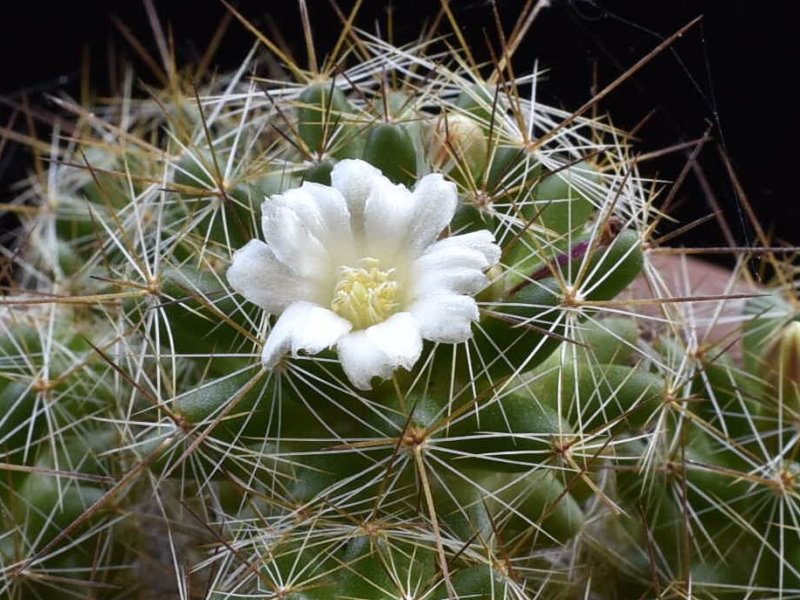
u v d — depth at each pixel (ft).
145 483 0.38
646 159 0.44
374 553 0.31
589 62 0.47
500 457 0.32
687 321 0.38
